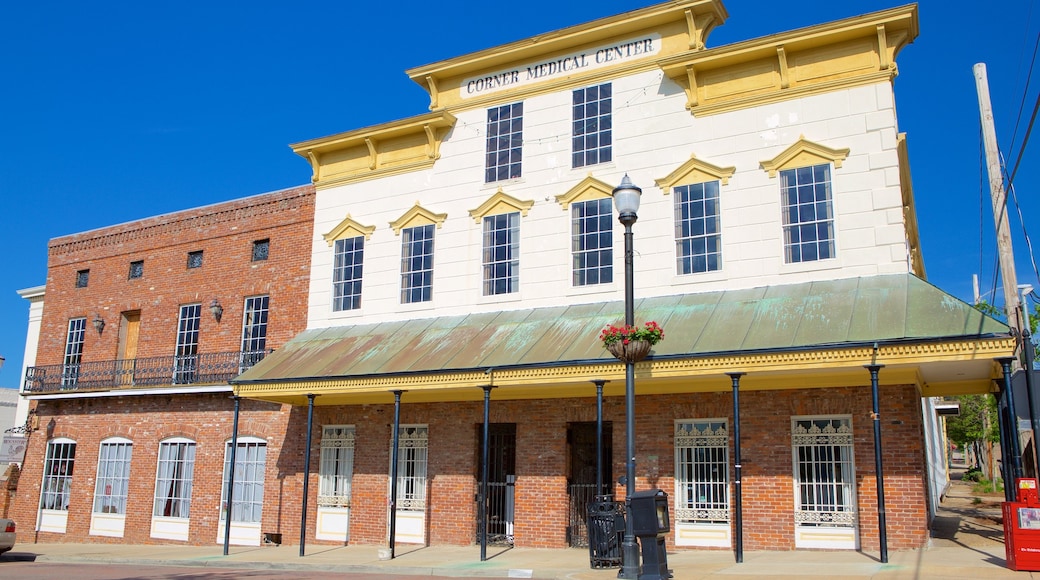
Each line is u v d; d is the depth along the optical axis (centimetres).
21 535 2562
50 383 2647
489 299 2005
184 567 1712
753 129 1795
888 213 1634
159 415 2428
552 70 2066
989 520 2011
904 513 1503
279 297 2325
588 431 1902
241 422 2277
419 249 2144
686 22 1925
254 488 2219
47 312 2806
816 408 1602
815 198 1711
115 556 1952
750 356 1431
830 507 1566
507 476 1945
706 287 1767
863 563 1298
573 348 1639
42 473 2595
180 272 2547
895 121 1691
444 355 1780
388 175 2231
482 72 2161
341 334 2123
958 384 1773
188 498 2320
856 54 1733
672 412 1719
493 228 2053
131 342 2634
